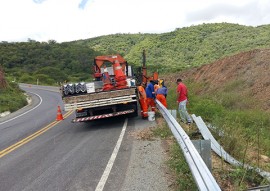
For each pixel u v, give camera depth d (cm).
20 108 2820
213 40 8056
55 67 9300
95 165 712
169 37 9675
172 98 1830
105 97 1212
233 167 622
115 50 10825
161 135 947
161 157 725
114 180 604
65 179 636
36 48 11394
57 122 1555
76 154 833
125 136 1003
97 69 1507
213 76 2667
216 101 1936
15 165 788
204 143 534
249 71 2238
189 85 2825
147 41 9812
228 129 867
